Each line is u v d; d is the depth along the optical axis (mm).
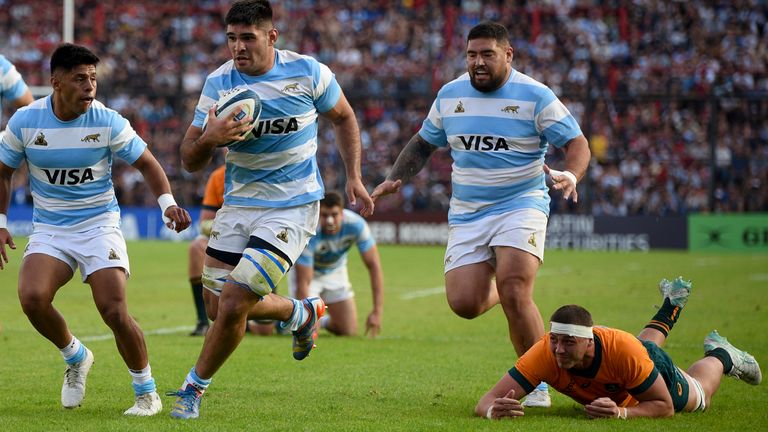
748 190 107688
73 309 49500
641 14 128875
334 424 22234
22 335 38688
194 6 135500
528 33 127875
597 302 54438
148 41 132000
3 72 36625
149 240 113375
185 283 65125
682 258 92188
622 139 113625
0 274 70312
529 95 26234
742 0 128250
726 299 55688
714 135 104750
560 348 21688
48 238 23516
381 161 116688
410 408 24734
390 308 52781
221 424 22016
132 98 122438
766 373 31047
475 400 26188
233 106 21953
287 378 29594
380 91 115562
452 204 27234
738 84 119500
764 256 95125
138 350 23266
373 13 133625
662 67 122438
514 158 26359
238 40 22562
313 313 25047
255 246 22766
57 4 136000
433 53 116875
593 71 120438
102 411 23812
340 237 41156
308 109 23469
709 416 23531
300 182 23500
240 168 23375
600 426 21750
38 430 21172
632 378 22156
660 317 25422
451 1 132000
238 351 35500
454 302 26281
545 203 26625
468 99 26688
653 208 109375
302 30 131500
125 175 117938
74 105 22969
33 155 23359
